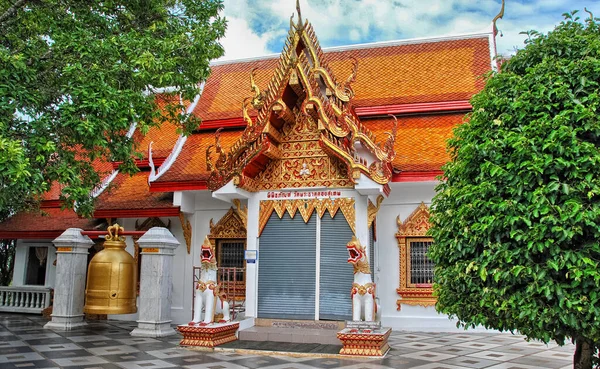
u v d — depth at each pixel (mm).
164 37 12844
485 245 7238
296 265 12852
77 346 11938
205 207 16688
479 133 7863
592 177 6602
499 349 11938
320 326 12383
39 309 17953
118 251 13328
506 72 8102
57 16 11875
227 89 20516
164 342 12594
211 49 13078
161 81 11273
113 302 12828
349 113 12414
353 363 10188
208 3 14172
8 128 9148
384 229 15445
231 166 12641
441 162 14977
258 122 12523
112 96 9867
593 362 7699
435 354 11250
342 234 12648
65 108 9359
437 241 8242
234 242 16312
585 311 6414
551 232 6559
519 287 7023
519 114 7324
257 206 13289
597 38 7492
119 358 10586
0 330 14344
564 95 7020
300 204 13000
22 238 18656
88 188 10453
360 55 20453
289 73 12328
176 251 16891
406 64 19531
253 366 9875
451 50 19516
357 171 11852
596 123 6738
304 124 13180
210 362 10234
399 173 14508
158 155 18328
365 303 11359
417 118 17344
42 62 10555
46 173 9453
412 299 14961
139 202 17188
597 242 6484
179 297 16594
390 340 13164
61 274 14906
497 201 7152
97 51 10469
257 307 12961
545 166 6703
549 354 11367
